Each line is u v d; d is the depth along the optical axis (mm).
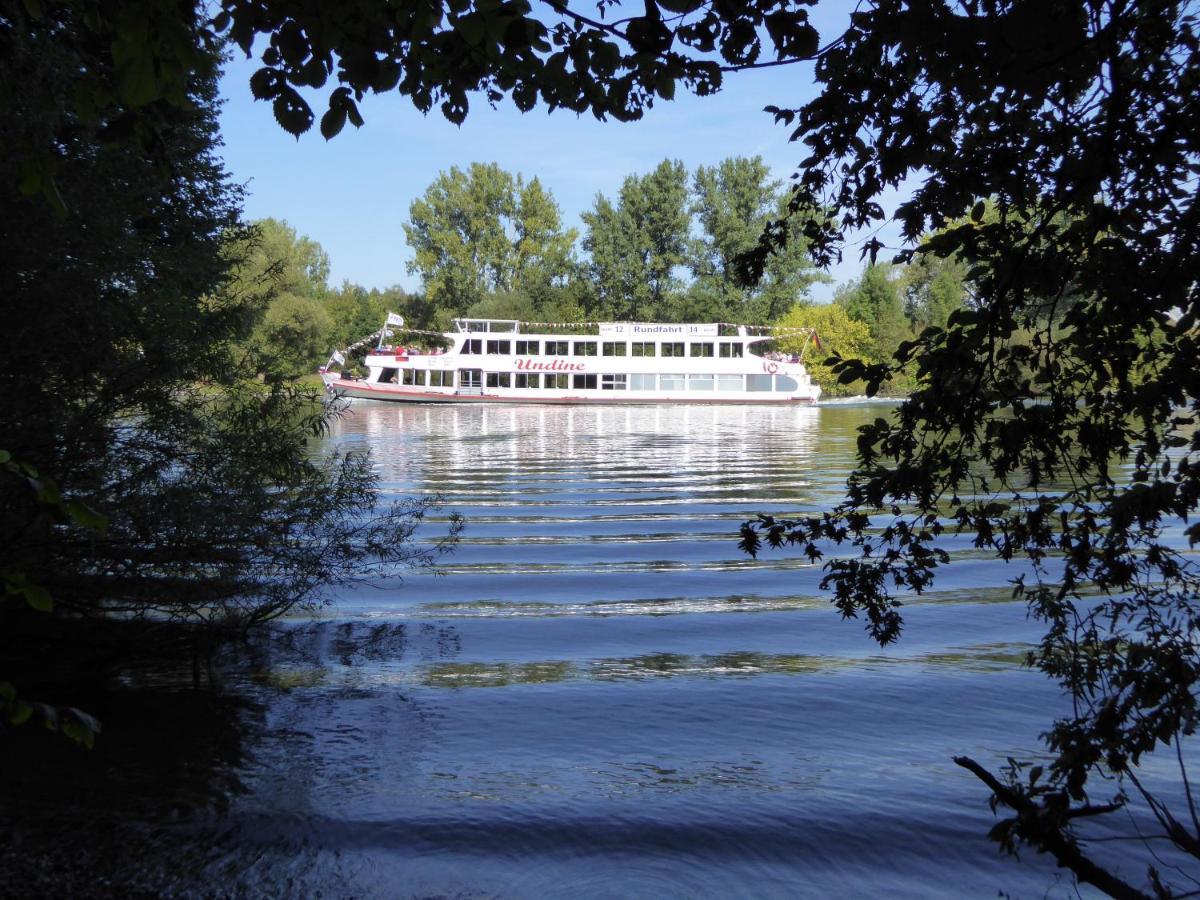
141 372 9047
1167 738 2977
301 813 6496
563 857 6047
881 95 3391
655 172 100500
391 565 16266
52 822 6184
